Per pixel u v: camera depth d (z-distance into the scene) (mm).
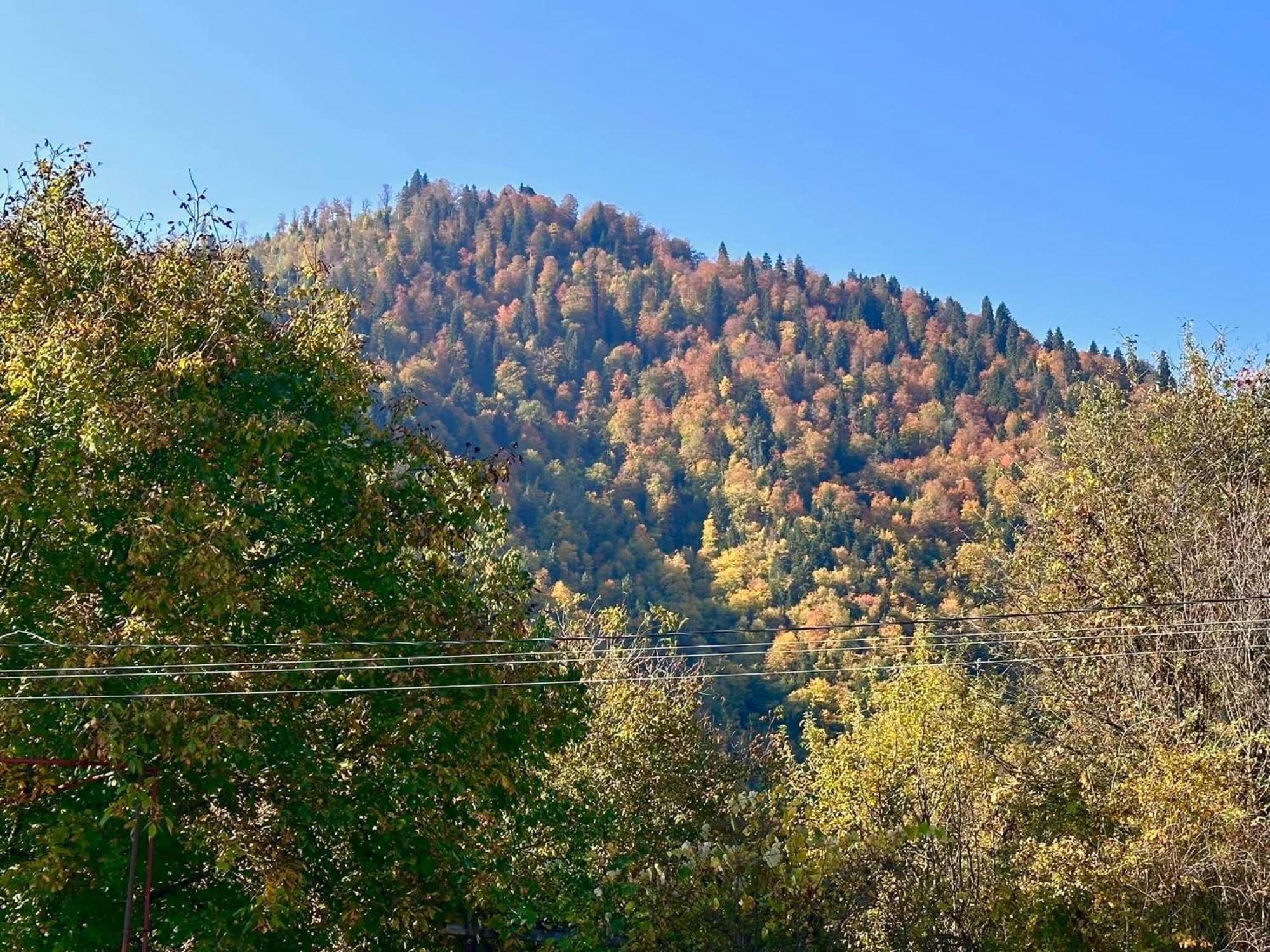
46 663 14523
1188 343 25656
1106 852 18109
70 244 16141
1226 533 22531
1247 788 18672
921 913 17781
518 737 17469
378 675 16047
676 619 29531
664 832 24906
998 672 24766
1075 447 25281
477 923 19578
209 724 13680
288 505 17016
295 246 191750
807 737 23156
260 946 15367
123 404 14852
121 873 14680
